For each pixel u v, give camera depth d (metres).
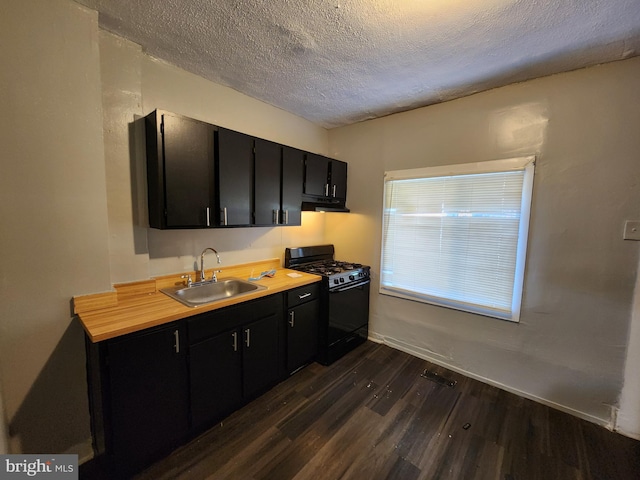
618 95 1.75
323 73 2.02
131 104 1.73
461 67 1.89
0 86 1.24
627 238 1.76
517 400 2.13
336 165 3.02
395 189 2.82
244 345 1.95
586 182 1.86
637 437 1.75
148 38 1.66
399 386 2.28
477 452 1.64
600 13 1.33
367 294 3.07
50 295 1.44
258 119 2.53
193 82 2.07
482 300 2.34
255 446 1.66
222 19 1.46
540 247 2.04
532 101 2.03
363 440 1.72
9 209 1.30
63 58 1.39
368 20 1.44
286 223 2.50
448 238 2.49
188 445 1.66
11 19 1.25
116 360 1.35
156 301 1.75
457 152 2.40
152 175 1.77
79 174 1.48
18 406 1.39
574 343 1.96
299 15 1.41
